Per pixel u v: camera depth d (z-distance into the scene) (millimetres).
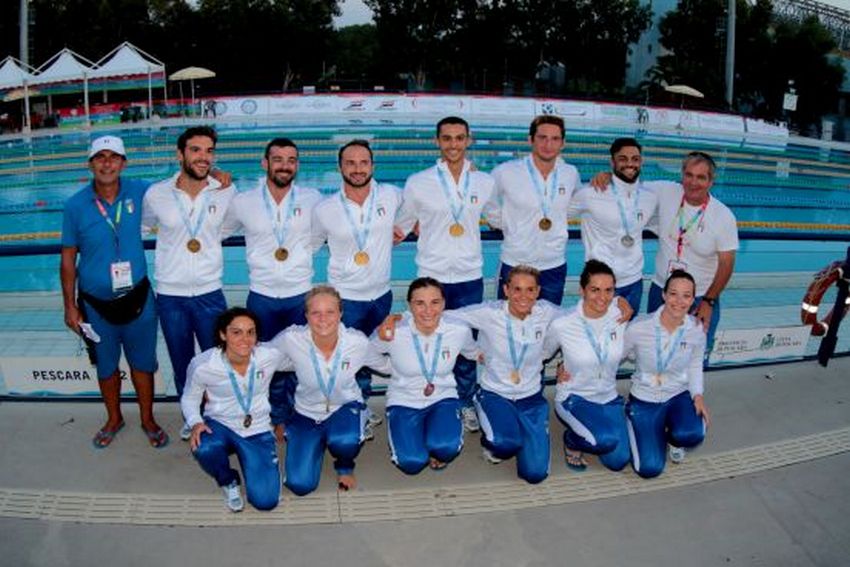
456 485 3314
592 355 3471
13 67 18797
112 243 3377
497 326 3465
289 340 3266
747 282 6527
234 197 3645
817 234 6191
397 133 17766
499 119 20922
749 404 4137
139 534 2930
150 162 14109
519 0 34594
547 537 2961
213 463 3100
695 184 3840
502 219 4133
